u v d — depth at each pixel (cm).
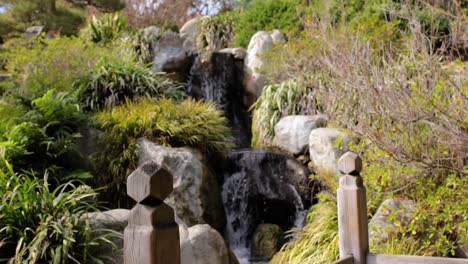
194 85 834
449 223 331
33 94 561
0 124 474
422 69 385
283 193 541
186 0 1323
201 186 490
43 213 301
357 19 643
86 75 623
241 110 790
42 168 455
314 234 396
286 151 598
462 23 395
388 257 226
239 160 564
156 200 144
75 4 1443
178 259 146
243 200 551
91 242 289
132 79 630
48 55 629
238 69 805
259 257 504
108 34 902
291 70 637
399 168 367
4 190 325
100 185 491
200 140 533
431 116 336
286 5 862
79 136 488
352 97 445
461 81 359
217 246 327
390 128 367
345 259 226
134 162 491
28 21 1312
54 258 272
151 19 1200
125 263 143
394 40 582
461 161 352
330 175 476
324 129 533
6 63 788
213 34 977
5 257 285
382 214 366
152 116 526
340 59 438
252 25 899
